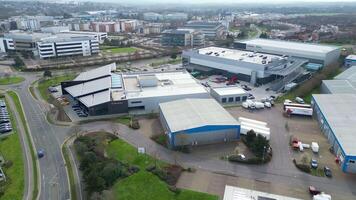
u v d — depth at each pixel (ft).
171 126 228.63
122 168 197.57
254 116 285.02
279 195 174.70
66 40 558.56
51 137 244.83
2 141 236.84
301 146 223.10
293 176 192.75
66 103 317.63
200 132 227.81
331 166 203.31
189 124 230.07
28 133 251.60
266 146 212.64
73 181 187.21
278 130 255.50
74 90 327.06
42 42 542.16
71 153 220.23
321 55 446.60
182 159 211.20
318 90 362.33
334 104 270.26
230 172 196.54
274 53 504.43
